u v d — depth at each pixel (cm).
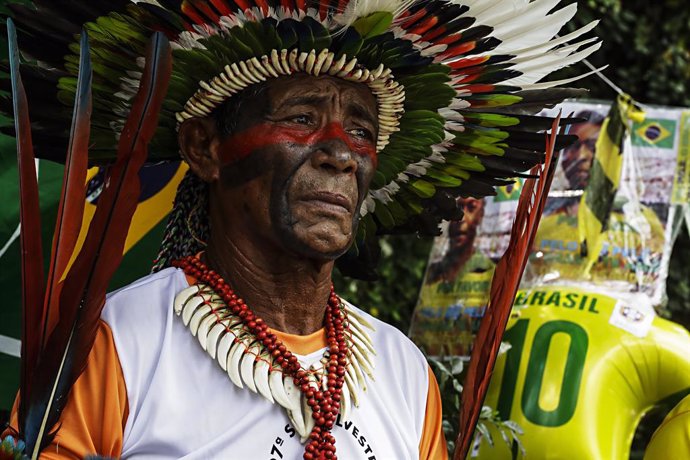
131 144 153
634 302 310
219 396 170
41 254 157
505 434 285
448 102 197
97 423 162
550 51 192
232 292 179
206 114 184
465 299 318
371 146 185
